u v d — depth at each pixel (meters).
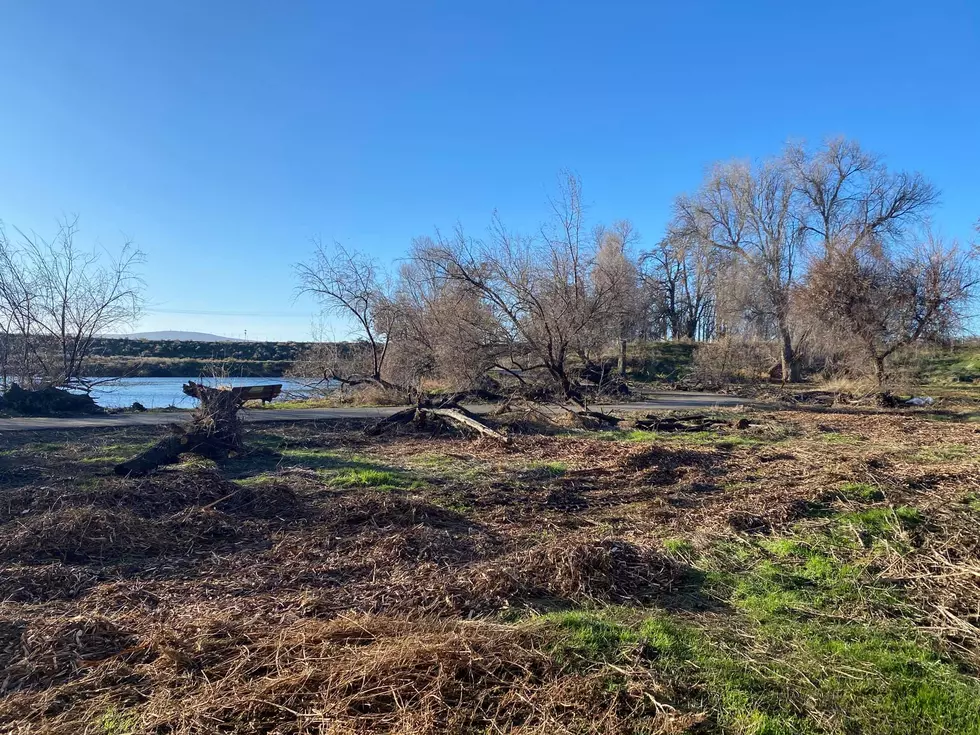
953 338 26.23
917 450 11.87
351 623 4.01
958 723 3.27
